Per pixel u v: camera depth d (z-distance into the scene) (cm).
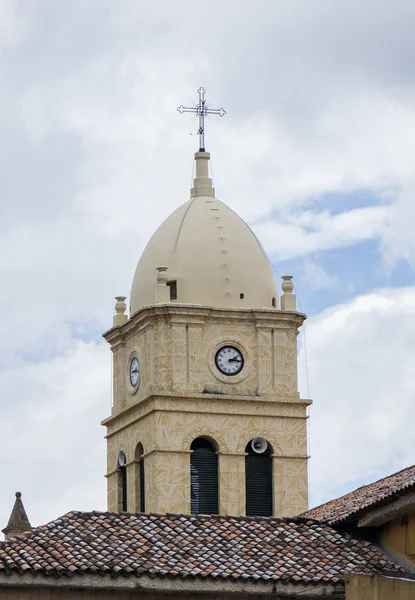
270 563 7356
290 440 10762
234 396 10706
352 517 7594
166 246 10894
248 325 10825
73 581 7050
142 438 10744
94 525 7450
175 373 10675
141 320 10769
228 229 10950
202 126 11238
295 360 10862
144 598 7125
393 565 7425
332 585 7262
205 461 10681
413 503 7294
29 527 9800
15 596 7019
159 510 10538
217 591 7175
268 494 10712
